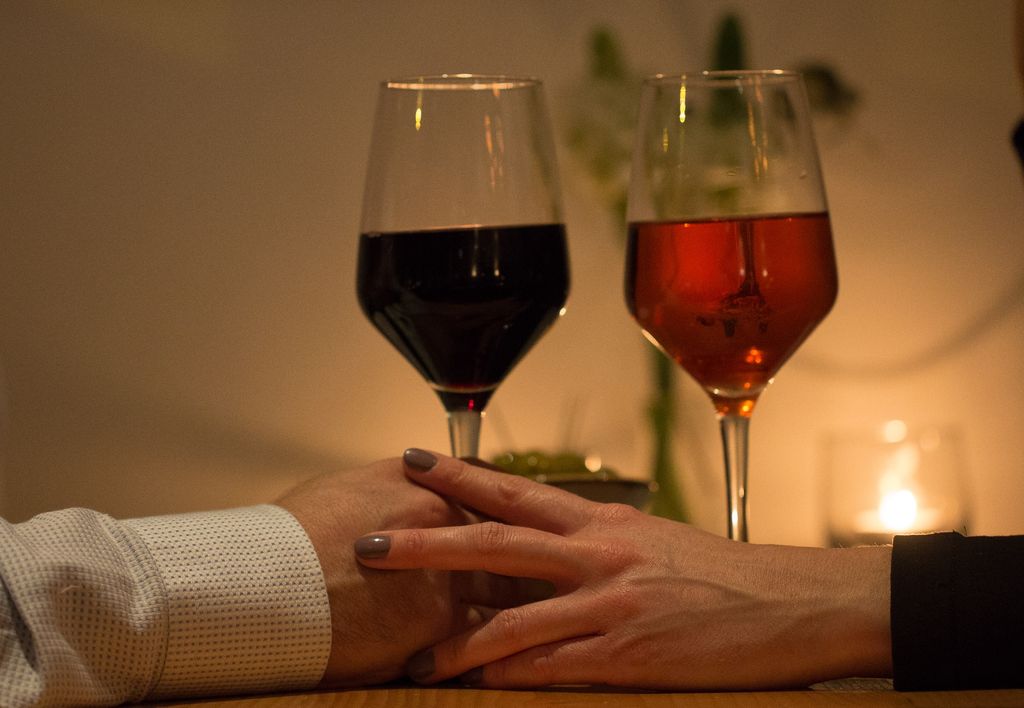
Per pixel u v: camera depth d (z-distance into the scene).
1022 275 2.13
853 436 1.68
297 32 2.08
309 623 0.65
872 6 2.12
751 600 0.65
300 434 2.11
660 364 2.11
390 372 2.11
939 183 2.14
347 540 0.69
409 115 0.75
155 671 0.62
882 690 0.62
